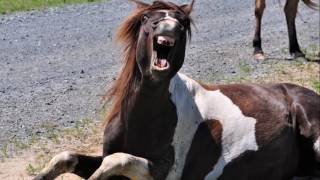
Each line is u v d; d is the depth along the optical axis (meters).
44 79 17.91
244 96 9.89
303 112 10.12
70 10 27.55
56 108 15.37
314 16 27.92
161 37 7.70
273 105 10.05
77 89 17.02
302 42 23.25
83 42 22.36
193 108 9.12
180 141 8.88
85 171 8.84
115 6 28.70
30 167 11.65
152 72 7.75
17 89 16.84
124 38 8.49
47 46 21.69
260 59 20.48
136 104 8.46
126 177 8.63
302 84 17.81
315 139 10.02
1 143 12.97
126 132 8.65
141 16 8.27
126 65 8.55
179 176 8.98
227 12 28.11
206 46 22.03
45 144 12.99
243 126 9.54
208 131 9.21
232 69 19.25
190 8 8.45
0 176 11.34
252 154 9.55
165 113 8.61
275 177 9.98
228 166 9.34
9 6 27.83
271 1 30.73
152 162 8.65
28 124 14.17
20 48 21.31
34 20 25.48
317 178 10.35
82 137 13.45
